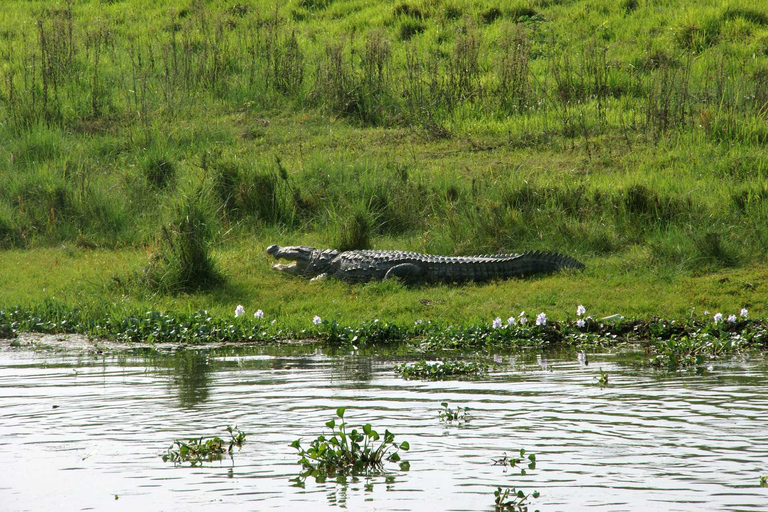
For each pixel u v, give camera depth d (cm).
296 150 5062
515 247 3762
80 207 4197
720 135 4825
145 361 2380
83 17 8000
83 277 3419
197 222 3519
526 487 1325
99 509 1252
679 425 1641
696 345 2525
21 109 5422
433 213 4141
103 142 5103
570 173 4488
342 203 4166
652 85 5453
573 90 5725
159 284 3300
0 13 8125
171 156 4797
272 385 2031
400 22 7319
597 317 2903
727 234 3578
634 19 6981
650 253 3481
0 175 4547
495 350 2588
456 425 1659
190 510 1245
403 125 5553
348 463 1454
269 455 1502
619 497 1277
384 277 3397
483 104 5709
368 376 2150
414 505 1265
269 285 3422
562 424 1659
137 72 6359
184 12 8000
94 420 1709
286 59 6278
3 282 3397
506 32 6494
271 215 4212
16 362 2362
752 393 1917
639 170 4444
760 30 6438
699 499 1264
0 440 1583
